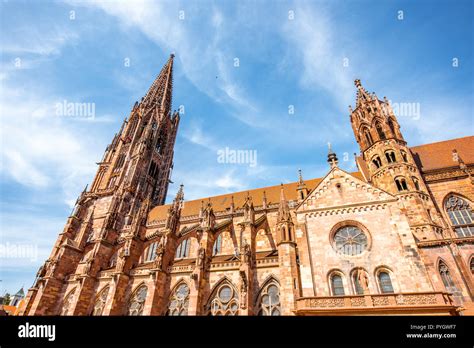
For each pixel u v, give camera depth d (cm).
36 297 5025
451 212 3853
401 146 4438
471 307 2788
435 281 2991
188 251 5331
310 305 2589
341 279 2898
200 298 3703
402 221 3006
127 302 4331
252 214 4453
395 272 2747
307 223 3366
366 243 3023
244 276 3481
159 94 10012
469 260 3092
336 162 3741
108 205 6806
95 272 5044
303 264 3045
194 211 6550
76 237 6488
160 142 9212
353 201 3350
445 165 4334
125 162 7688
